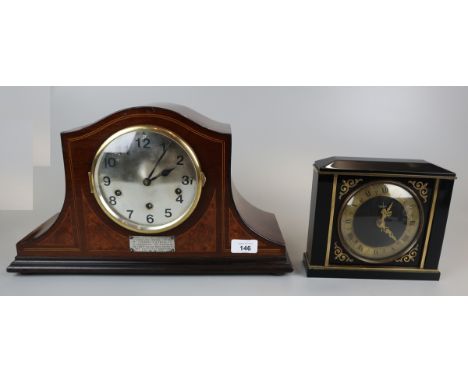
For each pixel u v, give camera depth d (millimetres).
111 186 714
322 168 710
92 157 702
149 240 740
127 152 699
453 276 769
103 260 743
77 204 723
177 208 726
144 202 722
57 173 1070
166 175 709
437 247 741
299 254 841
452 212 1045
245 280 747
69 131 693
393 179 713
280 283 739
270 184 1084
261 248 750
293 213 1023
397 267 755
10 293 687
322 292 712
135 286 720
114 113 684
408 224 735
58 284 720
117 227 733
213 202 727
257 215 858
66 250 741
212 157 706
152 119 688
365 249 749
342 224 737
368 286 733
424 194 719
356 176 713
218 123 782
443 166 1071
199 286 724
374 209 729
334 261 757
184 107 800
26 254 741
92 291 701
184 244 744
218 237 743
